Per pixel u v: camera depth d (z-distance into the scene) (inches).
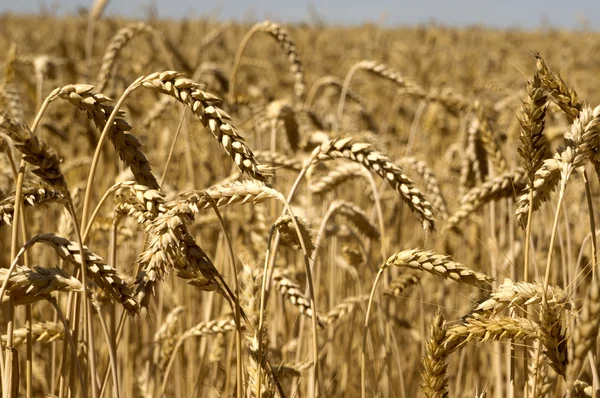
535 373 110.5
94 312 135.9
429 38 788.6
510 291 106.6
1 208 108.3
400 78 307.3
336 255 233.1
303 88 279.7
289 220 114.9
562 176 104.7
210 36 414.3
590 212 111.6
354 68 306.7
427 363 105.5
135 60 460.1
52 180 94.3
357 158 119.0
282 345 201.3
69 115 352.5
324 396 211.9
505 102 343.9
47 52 630.5
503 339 101.9
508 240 259.6
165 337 191.3
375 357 219.3
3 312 228.7
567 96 109.0
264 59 726.5
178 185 313.1
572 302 109.5
